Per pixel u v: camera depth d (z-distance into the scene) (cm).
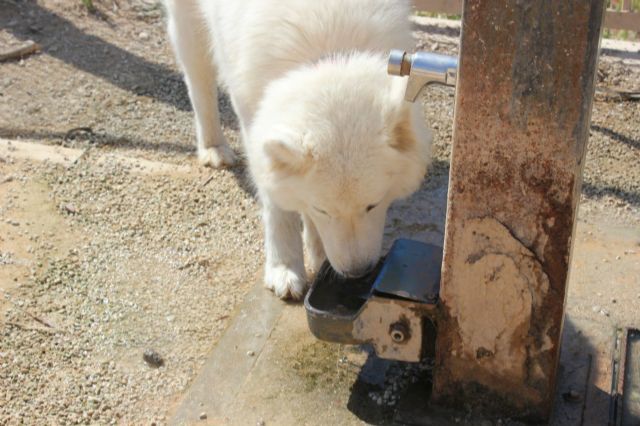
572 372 147
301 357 153
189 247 180
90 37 261
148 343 158
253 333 159
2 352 154
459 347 135
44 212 188
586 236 180
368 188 144
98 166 203
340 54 153
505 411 139
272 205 164
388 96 145
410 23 170
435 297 135
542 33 114
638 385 144
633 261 172
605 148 207
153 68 247
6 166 201
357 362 151
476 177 124
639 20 241
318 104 144
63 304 165
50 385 149
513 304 130
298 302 165
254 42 160
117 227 185
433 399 141
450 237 128
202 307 166
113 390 149
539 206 123
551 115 118
